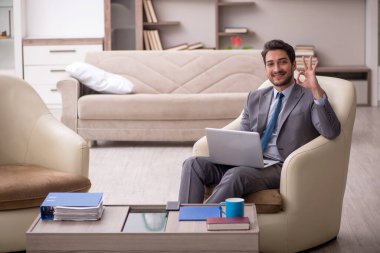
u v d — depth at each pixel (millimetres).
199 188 3582
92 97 6309
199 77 6828
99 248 2717
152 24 8656
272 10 8781
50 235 2715
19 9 8516
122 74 6867
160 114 6254
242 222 2719
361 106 8727
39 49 8500
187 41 8891
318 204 3598
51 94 8555
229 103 6242
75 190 3625
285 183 3480
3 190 3445
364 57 8914
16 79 4199
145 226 2818
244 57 6852
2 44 8758
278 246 3516
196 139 6316
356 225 4102
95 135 6348
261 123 3773
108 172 5484
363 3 8812
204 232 2691
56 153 3879
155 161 5871
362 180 5148
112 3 8578
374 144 6422
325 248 3711
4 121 4074
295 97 3686
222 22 8828
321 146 3533
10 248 3525
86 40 8484
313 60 8570
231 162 3584
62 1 8812
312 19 8812
